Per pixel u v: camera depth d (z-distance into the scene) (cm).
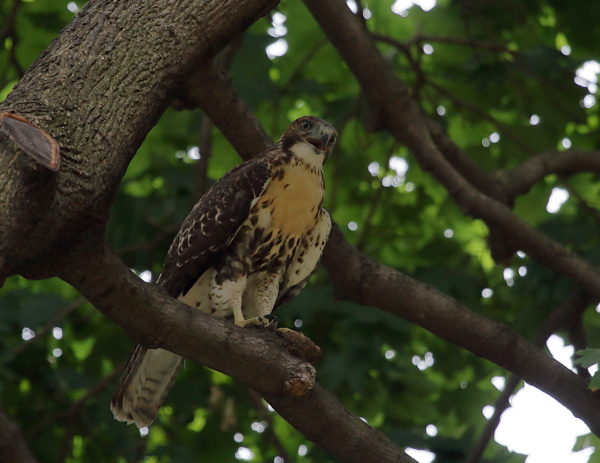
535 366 805
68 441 1262
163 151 1473
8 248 457
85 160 512
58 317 1244
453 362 1483
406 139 1071
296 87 1365
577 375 804
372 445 672
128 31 566
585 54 1388
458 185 1038
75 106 525
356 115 1378
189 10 585
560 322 1036
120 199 1302
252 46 1281
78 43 552
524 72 1279
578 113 1399
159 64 567
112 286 551
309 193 860
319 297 1230
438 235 1536
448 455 1116
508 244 1052
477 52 1350
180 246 855
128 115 544
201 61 593
